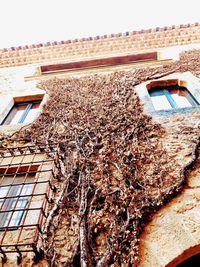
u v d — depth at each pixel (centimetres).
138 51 848
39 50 866
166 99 564
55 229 272
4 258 250
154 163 342
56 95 590
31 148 411
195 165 333
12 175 374
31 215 297
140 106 494
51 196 315
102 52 860
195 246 247
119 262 235
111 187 309
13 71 823
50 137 429
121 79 621
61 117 485
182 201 290
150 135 396
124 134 402
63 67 857
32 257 249
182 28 862
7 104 608
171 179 317
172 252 244
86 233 260
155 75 634
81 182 318
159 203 287
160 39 866
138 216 272
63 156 375
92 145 384
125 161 344
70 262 237
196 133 386
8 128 488
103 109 486
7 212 318
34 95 643
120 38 862
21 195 321
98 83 617
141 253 244
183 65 662
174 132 399
